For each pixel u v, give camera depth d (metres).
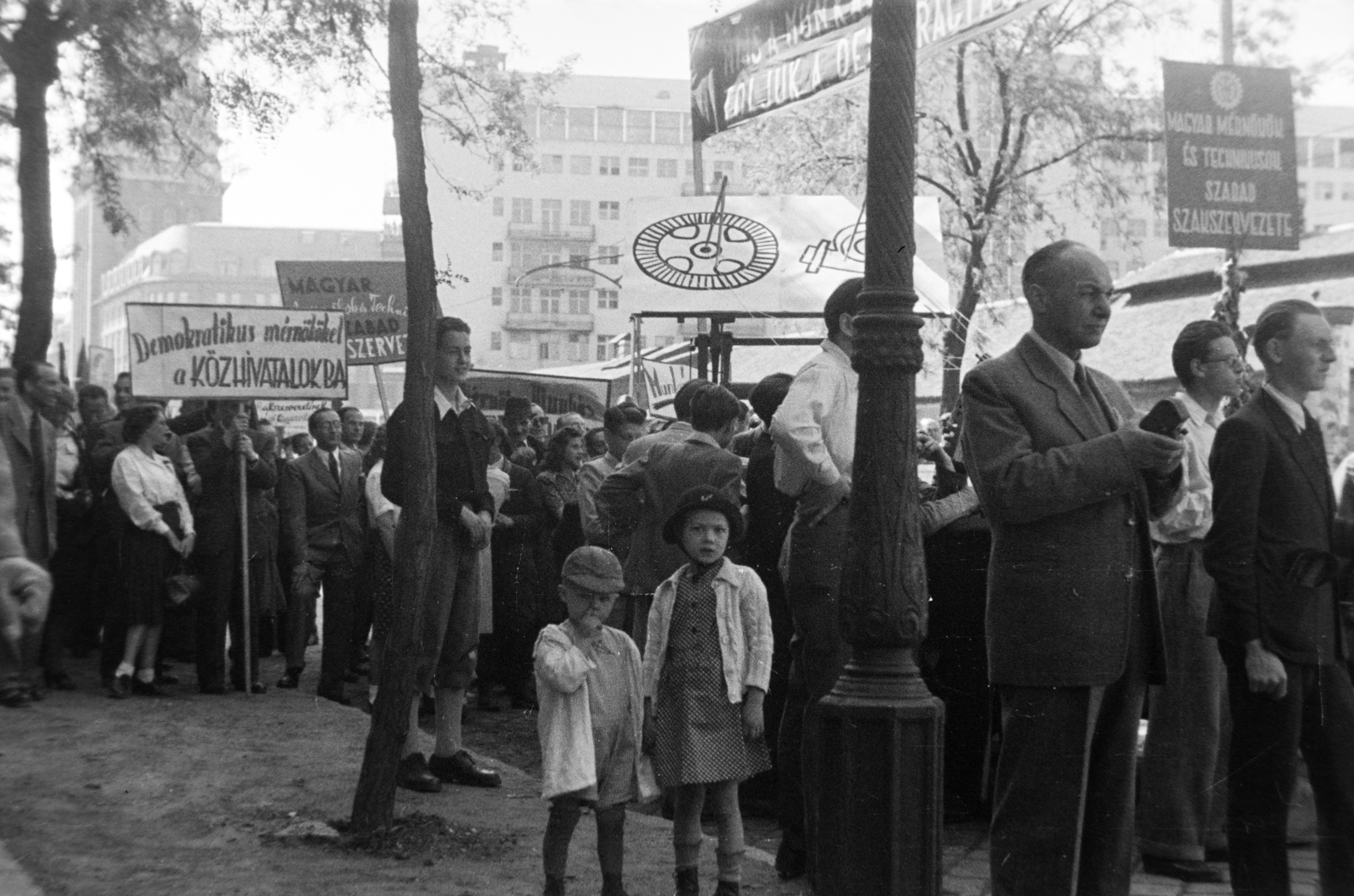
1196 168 6.34
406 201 6.00
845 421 5.55
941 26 8.97
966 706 6.77
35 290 7.02
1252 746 4.74
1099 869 4.38
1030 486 4.16
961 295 18.77
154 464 9.55
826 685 5.46
